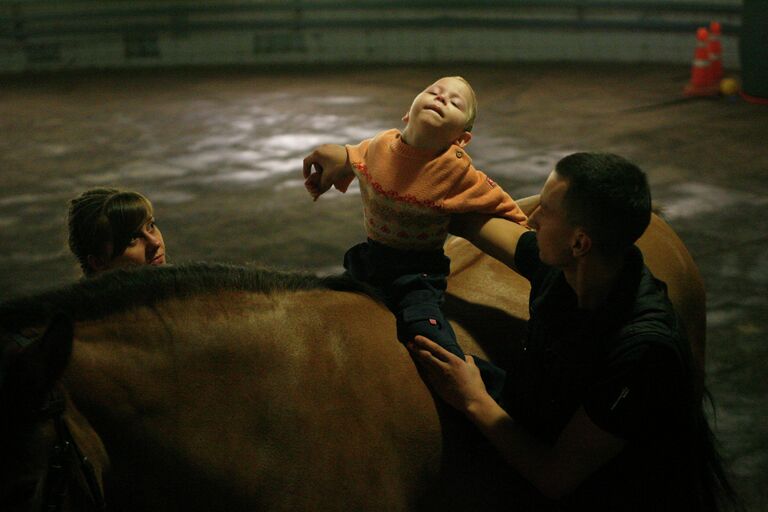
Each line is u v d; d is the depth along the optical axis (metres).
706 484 2.16
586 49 14.07
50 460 1.53
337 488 1.90
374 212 2.13
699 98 11.09
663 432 1.79
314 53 15.58
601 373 1.78
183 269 1.94
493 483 2.10
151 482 1.74
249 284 1.97
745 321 5.04
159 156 9.64
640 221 1.76
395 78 13.62
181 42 15.84
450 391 1.98
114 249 2.40
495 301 2.38
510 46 14.56
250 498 1.82
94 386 1.69
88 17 15.86
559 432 1.94
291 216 7.41
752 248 6.20
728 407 4.13
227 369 1.84
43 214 7.78
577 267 1.82
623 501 1.95
